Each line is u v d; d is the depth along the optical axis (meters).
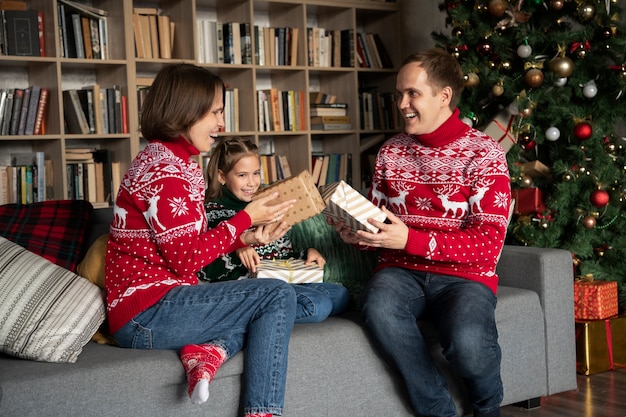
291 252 2.67
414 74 2.36
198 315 2.00
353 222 2.23
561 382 2.68
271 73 5.19
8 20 4.18
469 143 2.38
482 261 2.30
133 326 2.00
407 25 5.29
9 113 4.24
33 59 4.19
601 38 3.36
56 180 4.36
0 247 2.09
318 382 2.16
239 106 4.93
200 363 1.89
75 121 4.37
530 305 2.59
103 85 4.68
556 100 3.47
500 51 3.62
